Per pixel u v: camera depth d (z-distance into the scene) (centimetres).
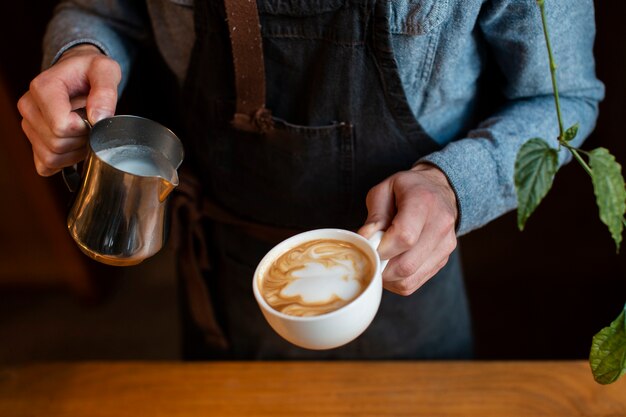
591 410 104
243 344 149
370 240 84
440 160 96
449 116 113
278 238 127
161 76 137
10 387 117
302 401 110
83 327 256
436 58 100
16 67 208
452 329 147
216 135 120
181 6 106
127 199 83
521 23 96
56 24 122
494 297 218
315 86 105
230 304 145
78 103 100
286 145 112
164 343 248
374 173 114
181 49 114
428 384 111
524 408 105
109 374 118
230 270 139
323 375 114
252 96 107
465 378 111
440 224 87
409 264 85
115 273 272
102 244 87
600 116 183
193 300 147
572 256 206
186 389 114
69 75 100
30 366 121
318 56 102
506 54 103
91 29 119
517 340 210
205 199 132
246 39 100
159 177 82
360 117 107
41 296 266
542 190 67
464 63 106
